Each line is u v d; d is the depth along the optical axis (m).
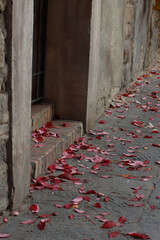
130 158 4.45
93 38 5.04
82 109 5.10
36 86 4.97
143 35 9.56
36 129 4.51
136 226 2.99
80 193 3.54
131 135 5.25
